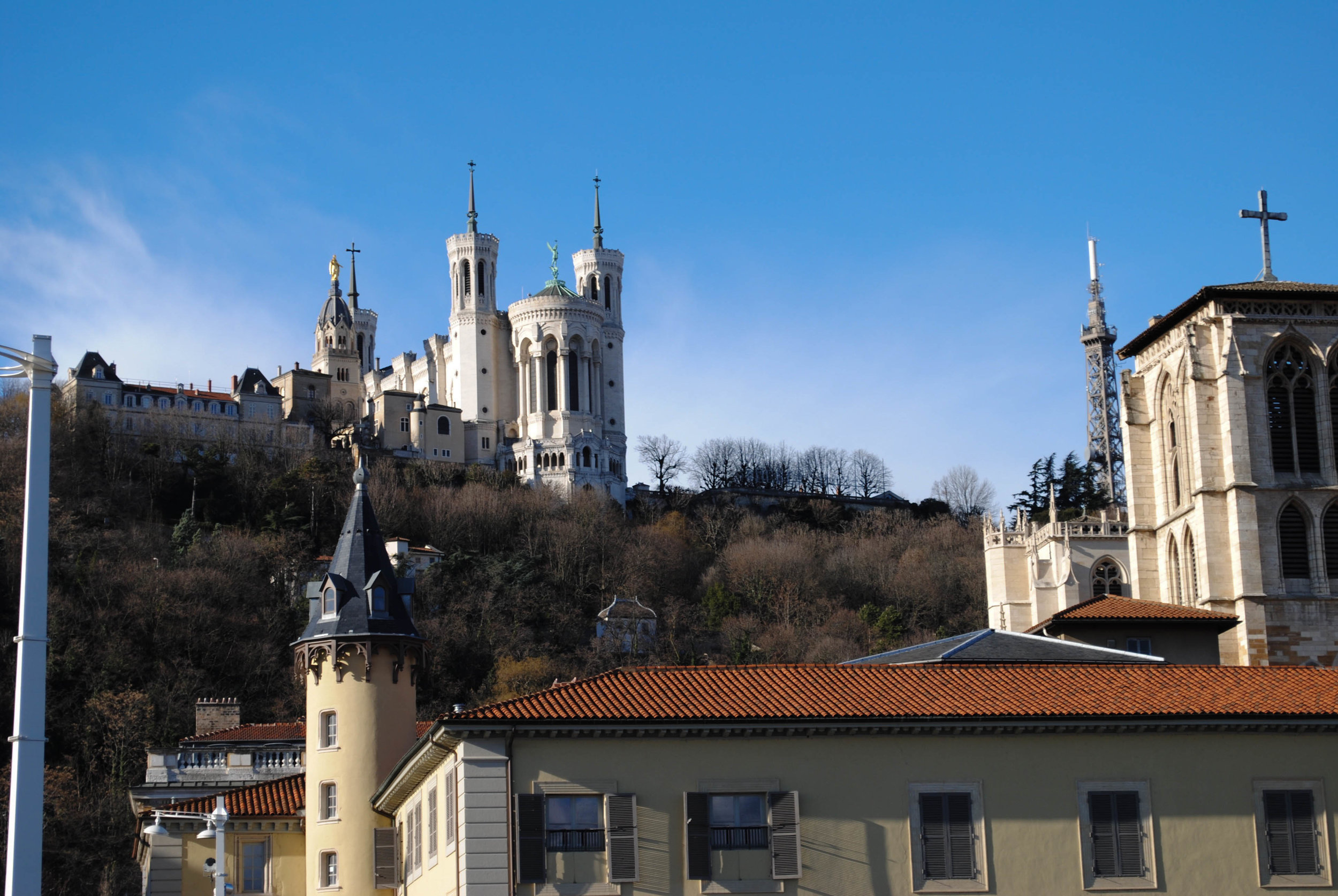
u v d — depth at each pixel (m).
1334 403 106.00
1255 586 102.56
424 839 69.06
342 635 86.69
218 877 59.72
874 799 60.91
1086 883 61.25
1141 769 62.50
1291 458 105.31
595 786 59.62
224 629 198.50
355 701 86.25
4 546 193.00
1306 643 102.50
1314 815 62.88
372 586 88.38
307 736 87.88
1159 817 62.16
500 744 59.62
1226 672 68.56
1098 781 62.16
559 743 59.91
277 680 193.50
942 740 61.84
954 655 75.69
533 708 60.56
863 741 61.44
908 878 60.41
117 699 154.38
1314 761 63.41
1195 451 106.25
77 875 125.44
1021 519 185.00
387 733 86.19
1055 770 62.09
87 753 151.75
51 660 172.88
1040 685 65.44
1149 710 62.66
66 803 131.38
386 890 82.44
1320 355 106.06
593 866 59.03
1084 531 151.00
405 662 87.81
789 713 61.00
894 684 64.81
